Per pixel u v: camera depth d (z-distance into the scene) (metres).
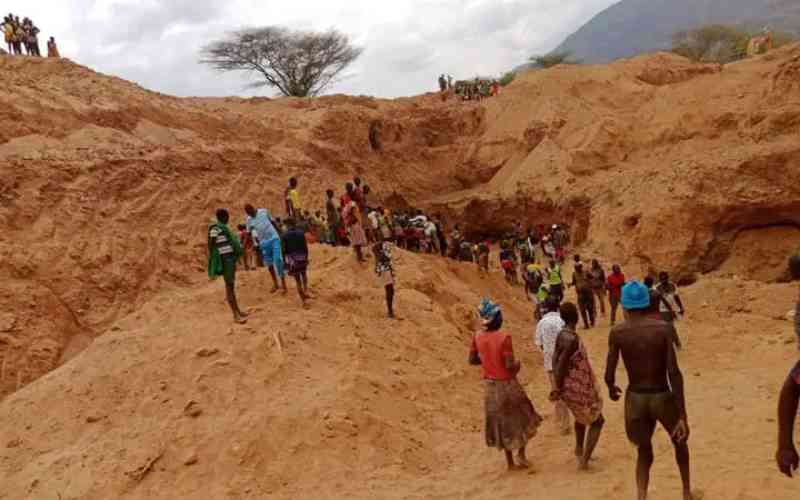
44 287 19.33
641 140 35.81
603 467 7.64
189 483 8.34
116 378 10.52
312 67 55.06
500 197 38.28
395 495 7.67
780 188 27.02
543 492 7.13
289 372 10.35
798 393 4.12
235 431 8.97
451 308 16.64
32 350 17.56
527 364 14.46
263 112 41.31
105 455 8.90
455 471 8.49
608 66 44.28
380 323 13.28
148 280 22.08
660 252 28.12
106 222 22.80
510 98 45.62
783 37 53.91
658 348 5.91
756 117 31.11
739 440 8.11
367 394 9.96
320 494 7.95
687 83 37.28
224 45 53.31
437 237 26.61
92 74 31.11
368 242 19.67
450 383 11.88
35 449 9.47
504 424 7.78
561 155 37.94
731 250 28.09
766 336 14.77
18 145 23.38
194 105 34.28
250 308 12.45
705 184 28.20
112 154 25.12
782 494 6.33
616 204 31.42
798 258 6.65
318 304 12.97
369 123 41.91
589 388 7.47
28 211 21.22
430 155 44.91
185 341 11.20
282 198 30.48
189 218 25.45
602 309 19.91
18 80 27.05
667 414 5.92
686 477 6.14
